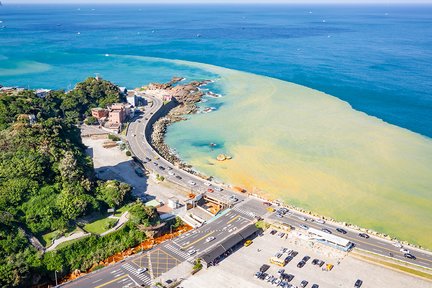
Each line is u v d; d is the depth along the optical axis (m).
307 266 143.00
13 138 179.62
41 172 164.62
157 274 136.38
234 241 151.50
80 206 154.12
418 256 149.38
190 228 166.62
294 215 174.25
